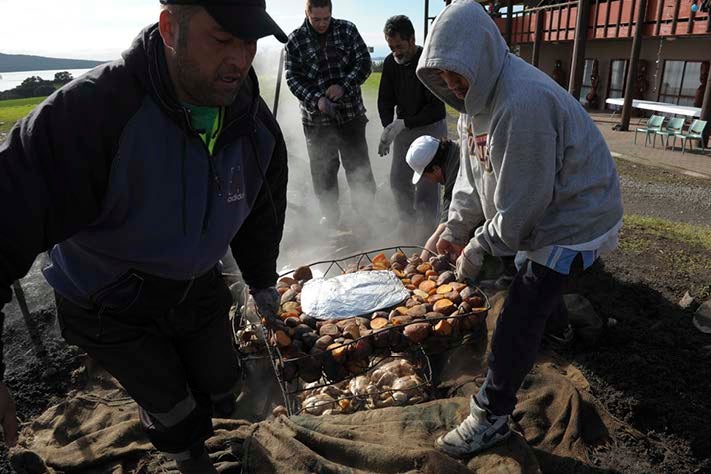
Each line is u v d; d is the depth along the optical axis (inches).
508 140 61.6
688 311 123.3
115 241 51.9
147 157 47.3
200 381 69.8
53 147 43.4
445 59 61.6
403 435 81.8
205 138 51.5
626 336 111.9
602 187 67.6
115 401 98.3
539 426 85.4
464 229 95.7
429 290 101.4
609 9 446.0
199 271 58.6
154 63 45.9
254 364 105.9
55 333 120.6
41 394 102.8
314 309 96.4
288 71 173.6
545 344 110.2
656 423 90.0
